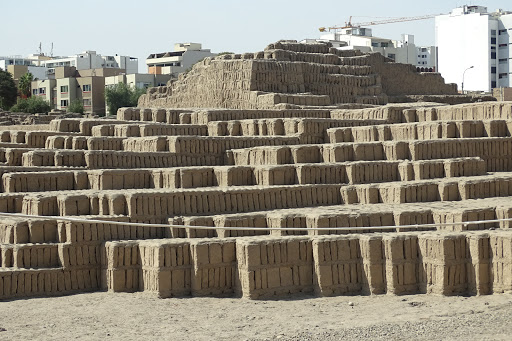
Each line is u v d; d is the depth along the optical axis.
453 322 17.06
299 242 22.09
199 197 24.62
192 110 36.91
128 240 22.75
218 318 18.92
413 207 24.67
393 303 20.55
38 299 21.41
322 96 43.31
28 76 106.75
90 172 26.30
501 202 25.23
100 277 22.84
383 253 21.98
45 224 22.89
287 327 17.69
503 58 112.81
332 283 22.00
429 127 30.97
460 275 21.59
